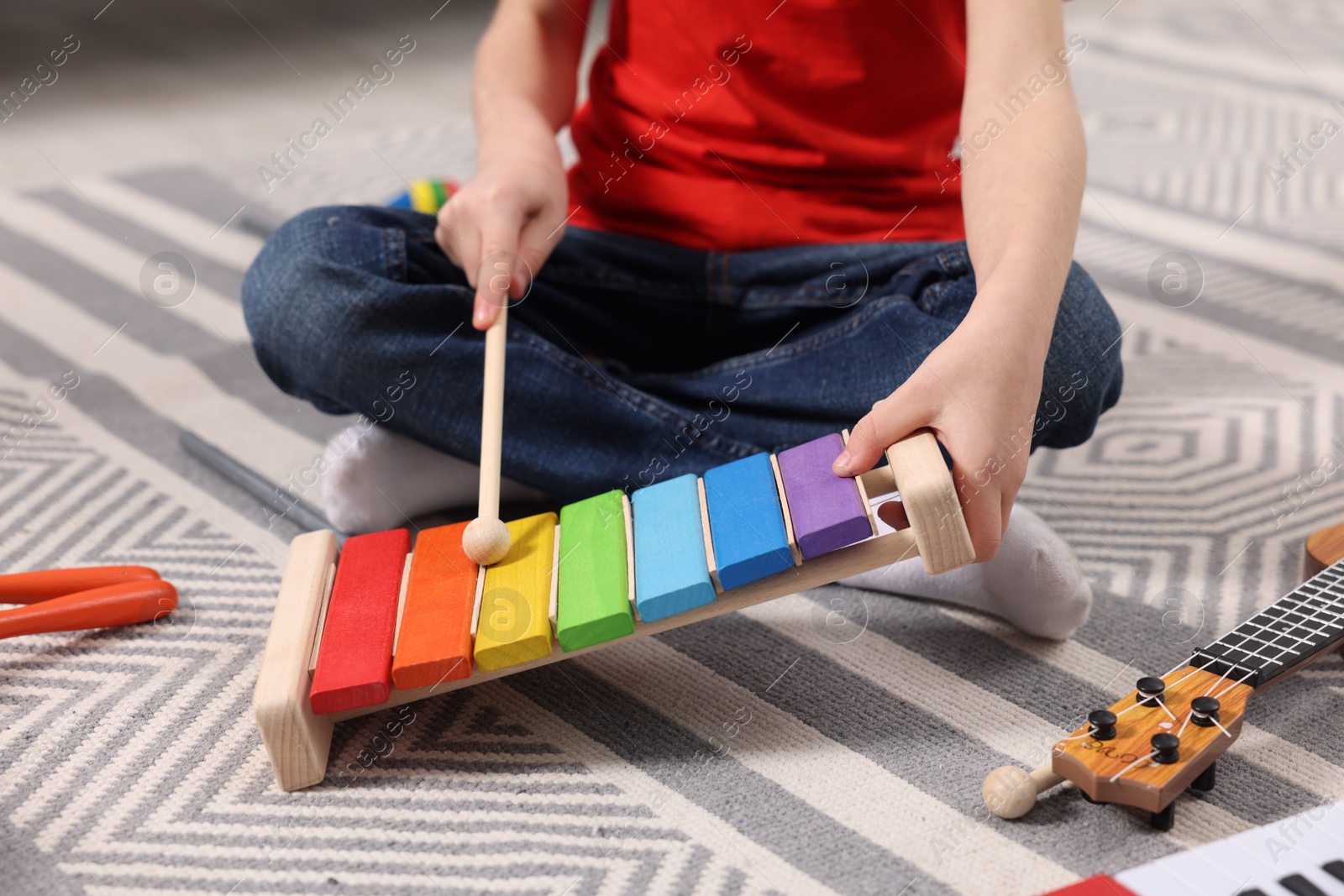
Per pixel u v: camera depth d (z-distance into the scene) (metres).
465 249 0.95
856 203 1.03
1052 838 0.63
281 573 0.94
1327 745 0.69
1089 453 1.09
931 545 0.69
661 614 0.71
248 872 0.63
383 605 0.75
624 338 1.03
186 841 0.66
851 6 0.96
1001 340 0.70
